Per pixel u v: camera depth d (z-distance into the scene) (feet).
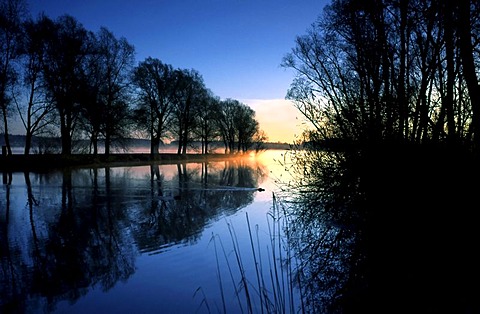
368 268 21.48
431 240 22.08
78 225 35.60
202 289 20.47
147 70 143.23
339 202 34.99
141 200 50.62
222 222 37.17
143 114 133.90
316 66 55.93
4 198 50.55
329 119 36.86
